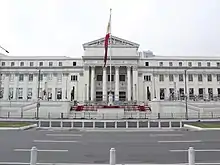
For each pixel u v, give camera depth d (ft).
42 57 293.64
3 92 282.15
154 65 284.82
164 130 93.56
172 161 38.68
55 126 108.06
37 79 284.20
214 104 187.93
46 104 177.17
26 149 48.96
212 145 54.65
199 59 286.87
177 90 277.23
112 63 264.93
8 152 45.62
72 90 277.85
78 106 191.93
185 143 57.77
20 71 284.41
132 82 268.82
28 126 101.14
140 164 36.47
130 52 272.51
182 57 293.64
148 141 61.46
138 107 188.03
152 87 276.21
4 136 71.82
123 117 158.61
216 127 97.60
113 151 30.37
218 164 36.06
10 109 184.03
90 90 265.54
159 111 172.96
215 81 279.69
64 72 282.97
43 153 45.11
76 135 75.72
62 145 54.80
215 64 286.25
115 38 274.98
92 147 52.03
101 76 277.85
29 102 196.54
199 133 80.89
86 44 273.33
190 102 190.49
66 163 37.09
